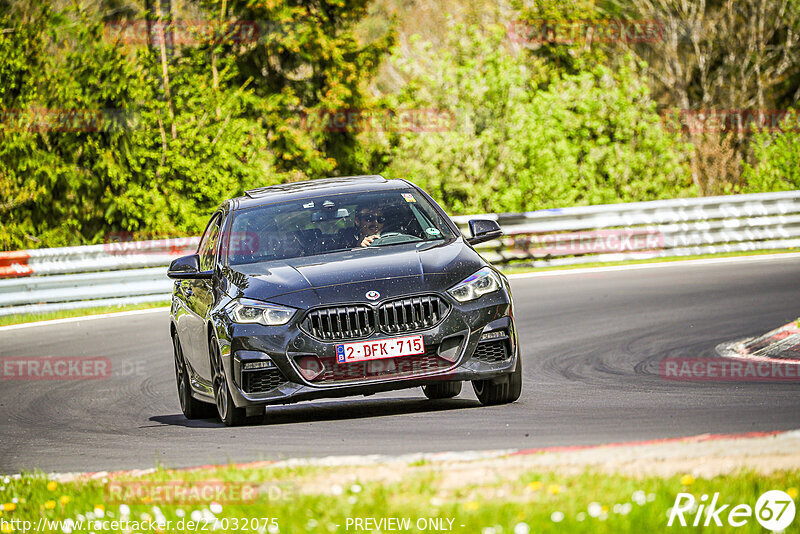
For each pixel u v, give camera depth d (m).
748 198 60.78
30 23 63.53
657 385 23.78
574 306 41.16
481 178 73.56
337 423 20.88
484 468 14.33
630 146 77.19
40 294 48.88
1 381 32.53
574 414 20.00
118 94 65.38
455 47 77.62
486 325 20.48
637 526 11.40
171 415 25.75
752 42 109.25
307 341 19.95
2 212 63.75
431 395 25.27
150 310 48.06
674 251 59.34
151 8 70.50
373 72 80.75
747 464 13.52
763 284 44.00
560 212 58.53
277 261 22.16
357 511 12.64
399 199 23.91
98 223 66.62
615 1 107.75
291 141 75.94
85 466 19.19
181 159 67.44
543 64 89.69
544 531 11.33
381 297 20.11
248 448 18.84
